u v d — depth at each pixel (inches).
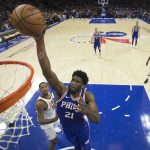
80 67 429.7
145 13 1325.0
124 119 250.2
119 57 500.4
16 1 1440.7
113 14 1445.6
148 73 382.3
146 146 205.8
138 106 277.4
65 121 115.7
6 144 206.8
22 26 95.1
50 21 1109.1
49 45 629.9
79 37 741.9
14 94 153.3
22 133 220.4
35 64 449.7
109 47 599.5
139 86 336.2
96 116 99.0
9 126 203.2
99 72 399.2
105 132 227.5
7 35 709.3
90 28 954.1
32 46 619.2
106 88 329.1
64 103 111.5
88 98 109.2
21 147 204.8
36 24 94.6
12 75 373.4
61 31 880.3
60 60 480.7
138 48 585.3
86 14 1438.2
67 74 390.6
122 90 322.3
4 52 558.3
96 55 518.3
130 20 1291.8
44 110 165.3
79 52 548.4
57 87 107.1
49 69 98.1
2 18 1052.5
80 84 106.4
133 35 585.0
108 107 276.2
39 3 1558.8
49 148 183.3
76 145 126.5
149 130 229.8
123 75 384.2
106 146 206.5
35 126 233.8
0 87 327.3
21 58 498.6
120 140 214.8
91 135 222.5
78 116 112.7
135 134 223.6
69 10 1531.7
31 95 307.9
